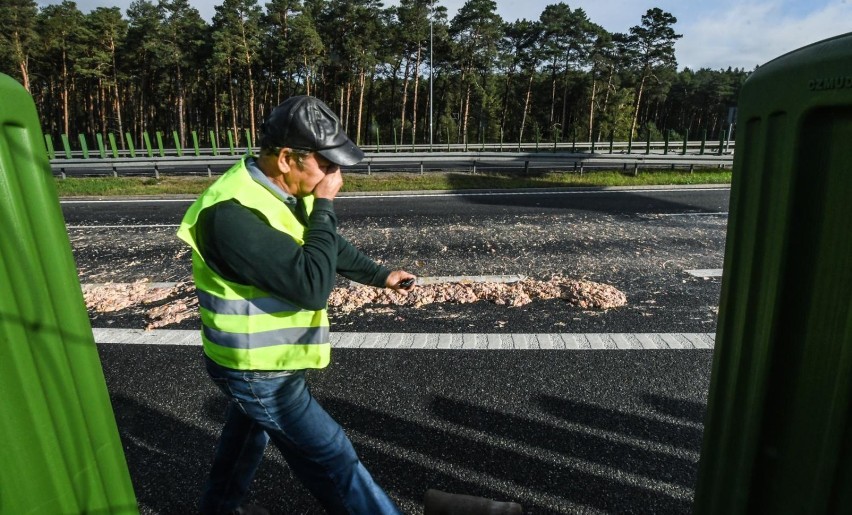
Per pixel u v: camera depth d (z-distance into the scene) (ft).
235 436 6.44
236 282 5.25
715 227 24.56
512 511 6.54
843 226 2.68
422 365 11.39
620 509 7.20
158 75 184.03
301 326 5.54
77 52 157.89
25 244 3.02
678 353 11.73
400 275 7.15
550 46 173.47
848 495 2.81
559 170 51.24
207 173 50.88
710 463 4.08
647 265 18.56
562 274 17.80
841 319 2.73
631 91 200.64
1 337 2.87
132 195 39.14
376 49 152.97
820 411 2.90
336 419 9.45
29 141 3.05
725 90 238.89
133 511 4.10
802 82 2.79
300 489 7.81
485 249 21.27
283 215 5.35
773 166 3.10
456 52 162.81
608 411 9.50
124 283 17.89
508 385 10.46
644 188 38.73
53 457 3.23
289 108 5.21
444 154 48.91
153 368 11.61
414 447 8.61
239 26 151.43
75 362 3.45
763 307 3.24
